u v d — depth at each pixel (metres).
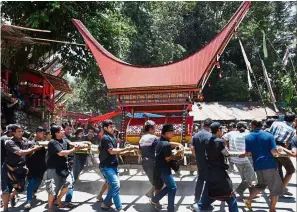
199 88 7.96
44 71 19.50
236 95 28.17
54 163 6.13
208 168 5.50
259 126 6.10
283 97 23.86
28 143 6.61
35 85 18.78
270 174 5.86
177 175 10.02
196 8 31.42
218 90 29.62
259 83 29.20
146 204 6.91
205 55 8.52
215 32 31.16
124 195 7.74
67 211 6.45
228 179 5.45
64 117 28.55
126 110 9.08
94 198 7.53
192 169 7.48
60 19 15.62
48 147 6.14
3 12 15.90
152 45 25.70
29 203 6.52
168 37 26.36
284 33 29.25
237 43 29.75
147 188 8.51
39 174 6.64
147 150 6.46
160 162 5.92
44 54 18.48
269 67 28.12
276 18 30.67
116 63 9.27
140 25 25.61
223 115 24.02
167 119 8.41
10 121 14.84
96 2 16.77
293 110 22.25
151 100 8.37
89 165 10.94
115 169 6.21
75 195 7.83
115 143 6.26
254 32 28.34
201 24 30.98
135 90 8.37
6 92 13.54
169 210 5.83
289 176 6.87
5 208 6.21
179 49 27.88
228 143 7.46
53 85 18.66
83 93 31.56
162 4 29.44
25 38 12.55
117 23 18.16
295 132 7.18
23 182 6.21
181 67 8.57
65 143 6.27
